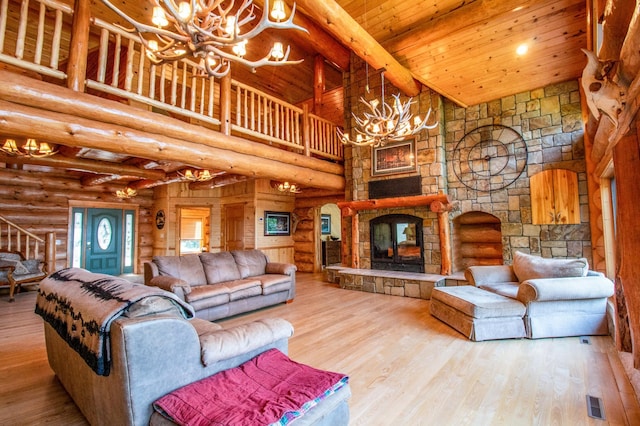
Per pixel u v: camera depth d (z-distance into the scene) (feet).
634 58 4.66
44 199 23.53
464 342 10.68
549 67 14.61
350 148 22.67
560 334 10.90
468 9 14.08
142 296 5.57
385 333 11.64
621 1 4.75
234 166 15.43
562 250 15.30
